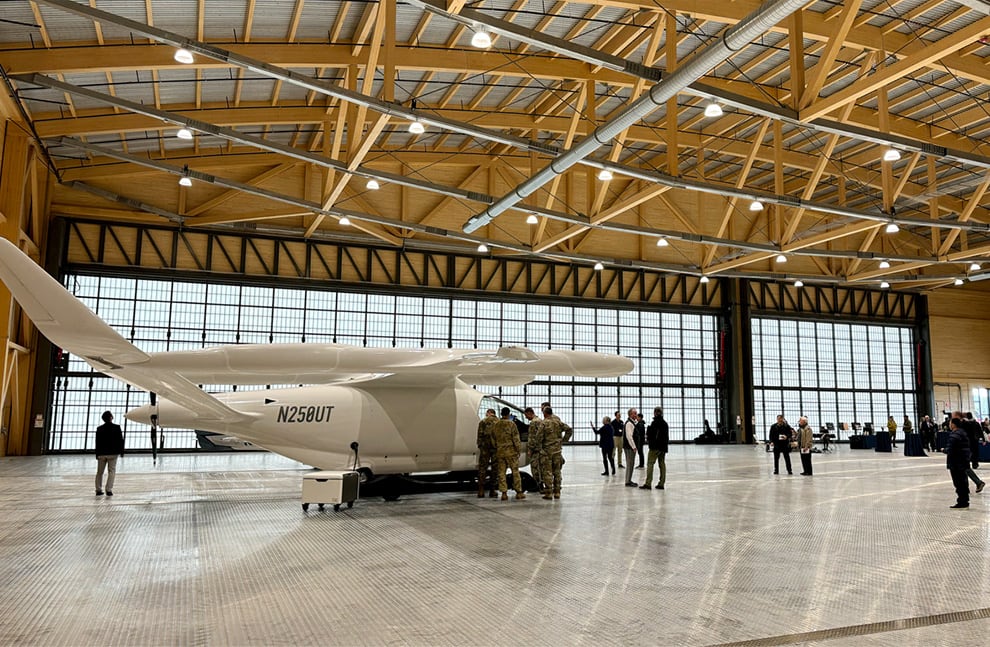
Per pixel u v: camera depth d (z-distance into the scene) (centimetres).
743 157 2556
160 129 1881
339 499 1005
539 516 973
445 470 1262
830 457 2489
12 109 1681
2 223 1778
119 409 2355
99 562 663
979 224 2119
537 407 2931
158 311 2416
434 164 2628
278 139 2275
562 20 1584
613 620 480
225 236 2509
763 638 443
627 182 3038
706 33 1650
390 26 1321
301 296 2609
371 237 2678
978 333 3772
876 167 2561
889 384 3588
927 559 687
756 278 3145
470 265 2859
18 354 2162
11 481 1411
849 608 511
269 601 528
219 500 1144
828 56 1280
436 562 669
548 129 2138
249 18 1423
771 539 795
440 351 1146
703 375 3209
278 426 1162
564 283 3002
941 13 1534
